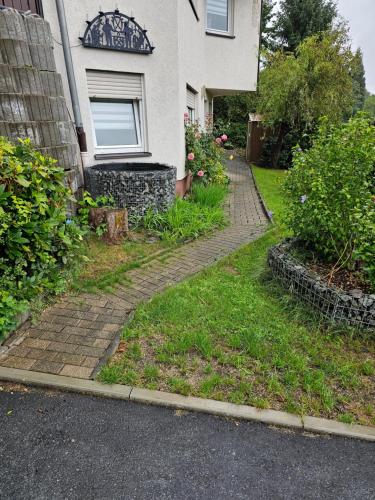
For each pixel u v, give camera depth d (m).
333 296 3.09
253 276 4.08
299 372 2.53
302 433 2.11
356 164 3.61
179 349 2.71
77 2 5.19
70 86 5.32
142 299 3.50
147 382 2.40
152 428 2.10
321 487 1.80
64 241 3.54
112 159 6.12
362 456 1.98
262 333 2.94
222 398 2.28
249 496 1.74
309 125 12.49
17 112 4.29
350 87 12.55
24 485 1.76
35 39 4.49
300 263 3.79
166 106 6.38
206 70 9.60
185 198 7.09
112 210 4.95
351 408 2.26
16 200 2.93
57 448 1.96
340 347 2.86
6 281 2.95
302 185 4.00
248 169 13.86
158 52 6.04
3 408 2.22
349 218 3.44
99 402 2.28
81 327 3.00
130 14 5.65
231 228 6.09
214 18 9.45
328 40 11.98
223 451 1.97
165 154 6.65
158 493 1.74
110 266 4.24
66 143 5.05
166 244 5.05
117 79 5.91
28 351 2.68
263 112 13.89
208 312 3.25
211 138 9.08
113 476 1.81
